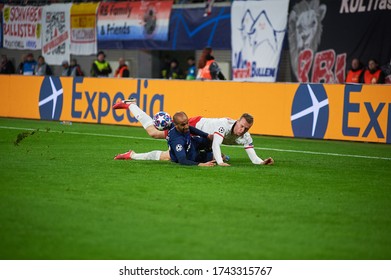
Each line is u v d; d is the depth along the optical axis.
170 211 26.97
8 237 23.03
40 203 28.11
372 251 22.22
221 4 77.06
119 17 84.56
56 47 90.44
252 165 40.00
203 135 38.84
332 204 29.08
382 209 28.33
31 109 73.25
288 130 56.88
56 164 39.06
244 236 23.53
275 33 71.12
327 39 68.38
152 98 64.00
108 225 24.69
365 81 64.25
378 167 40.84
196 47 78.56
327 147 51.25
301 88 56.22
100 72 81.38
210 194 30.56
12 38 95.06
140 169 37.31
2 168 37.16
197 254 21.47
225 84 59.91
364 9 65.94
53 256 21.23
